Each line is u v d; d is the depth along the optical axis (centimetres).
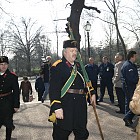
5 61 520
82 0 1131
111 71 1038
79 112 374
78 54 394
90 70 992
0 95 521
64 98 371
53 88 365
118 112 842
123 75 684
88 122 730
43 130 672
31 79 5025
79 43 1123
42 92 1417
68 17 1134
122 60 844
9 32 5516
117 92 838
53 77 370
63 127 366
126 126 673
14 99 525
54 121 358
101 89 1068
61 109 358
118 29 2014
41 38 5766
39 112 927
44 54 5922
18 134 641
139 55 2786
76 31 1114
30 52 5794
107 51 4475
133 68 674
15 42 5622
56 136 377
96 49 4694
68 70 375
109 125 691
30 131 666
